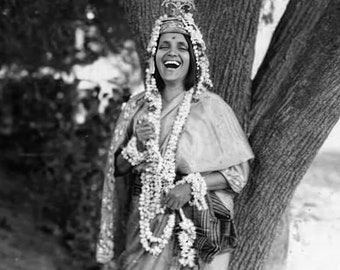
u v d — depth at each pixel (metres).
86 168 7.74
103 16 7.93
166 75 4.32
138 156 4.29
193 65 4.38
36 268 7.62
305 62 4.82
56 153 7.92
